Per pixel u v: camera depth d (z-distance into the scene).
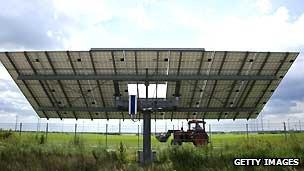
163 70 22.81
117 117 27.19
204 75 21.86
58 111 25.23
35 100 25.09
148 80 21.98
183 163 22.28
